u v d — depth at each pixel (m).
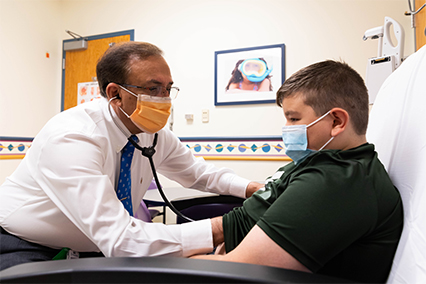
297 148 0.67
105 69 0.88
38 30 3.29
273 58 2.75
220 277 0.39
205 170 1.23
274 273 0.40
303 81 0.65
